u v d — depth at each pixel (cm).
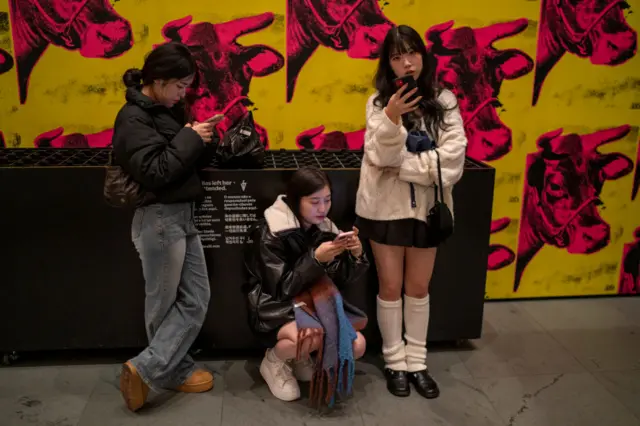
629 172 342
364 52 308
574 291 362
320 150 315
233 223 272
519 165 334
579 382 277
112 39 294
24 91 297
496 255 349
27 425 240
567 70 321
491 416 252
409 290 269
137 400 245
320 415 251
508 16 310
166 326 251
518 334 320
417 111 244
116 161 230
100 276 274
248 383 273
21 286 272
